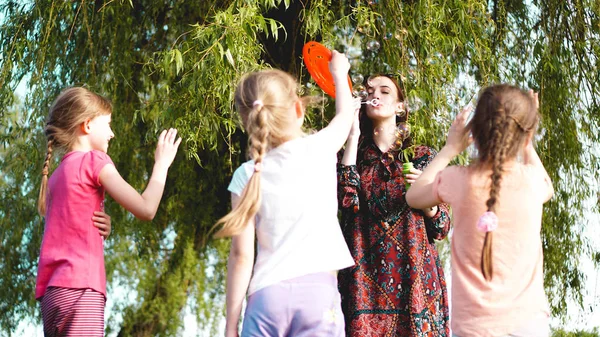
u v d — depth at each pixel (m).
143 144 5.21
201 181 5.43
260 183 2.43
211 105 4.21
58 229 2.90
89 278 2.85
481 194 2.47
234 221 2.37
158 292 5.87
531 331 2.38
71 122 3.04
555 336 5.36
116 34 4.91
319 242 2.40
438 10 4.40
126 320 5.82
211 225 5.55
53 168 5.04
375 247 3.23
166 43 5.05
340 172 3.23
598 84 5.16
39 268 2.90
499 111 2.49
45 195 2.98
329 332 2.34
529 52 5.12
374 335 3.17
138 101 5.05
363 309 3.18
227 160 5.08
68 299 2.81
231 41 3.96
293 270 2.35
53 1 4.64
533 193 2.48
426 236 3.26
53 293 2.82
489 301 2.40
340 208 3.32
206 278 5.95
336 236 2.45
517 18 5.18
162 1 4.99
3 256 5.38
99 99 3.12
